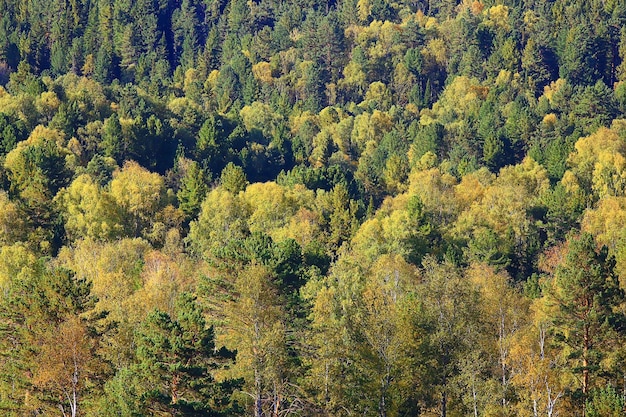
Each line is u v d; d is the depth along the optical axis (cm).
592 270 10488
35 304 10244
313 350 10338
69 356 9688
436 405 11094
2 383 10100
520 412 9825
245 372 9550
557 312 11106
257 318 9825
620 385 10412
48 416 9744
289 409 9731
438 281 11944
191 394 9150
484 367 10925
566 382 10256
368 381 10669
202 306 10512
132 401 8675
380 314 11275
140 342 9419
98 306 11856
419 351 11019
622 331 10438
